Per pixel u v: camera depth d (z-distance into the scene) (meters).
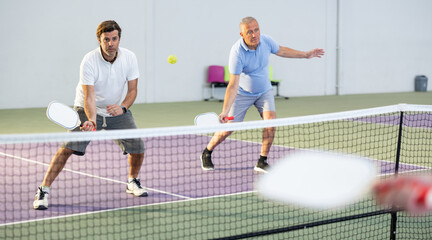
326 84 22.06
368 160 7.64
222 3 19.02
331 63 22.12
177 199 5.58
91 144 8.95
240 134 10.11
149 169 7.07
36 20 15.80
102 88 5.34
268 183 6.20
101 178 6.58
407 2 24.17
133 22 17.33
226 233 4.46
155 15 17.75
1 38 15.35
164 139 9.45
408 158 7.90
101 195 5.76
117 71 5.33
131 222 4.80
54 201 5.52
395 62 24.08
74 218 4.93
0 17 15.29
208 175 6.71
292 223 4.76
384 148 8.76
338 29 22.02
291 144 9.08
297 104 17.73
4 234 4.47
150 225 4.70
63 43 16.25
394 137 9.95
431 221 4.97
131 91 5.54
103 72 5.25
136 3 17.33
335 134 10.28
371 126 11.41
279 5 20.28
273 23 20.19
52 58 16.14
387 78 23.91
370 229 4.65
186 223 4.76
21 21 15.59
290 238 4.37
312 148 8.70
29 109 15.55
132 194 5.78
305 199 5.50
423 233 4.62
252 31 6.27
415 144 9.20
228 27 19.23
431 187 1.94
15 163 7.59
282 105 17.36
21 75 15.74
